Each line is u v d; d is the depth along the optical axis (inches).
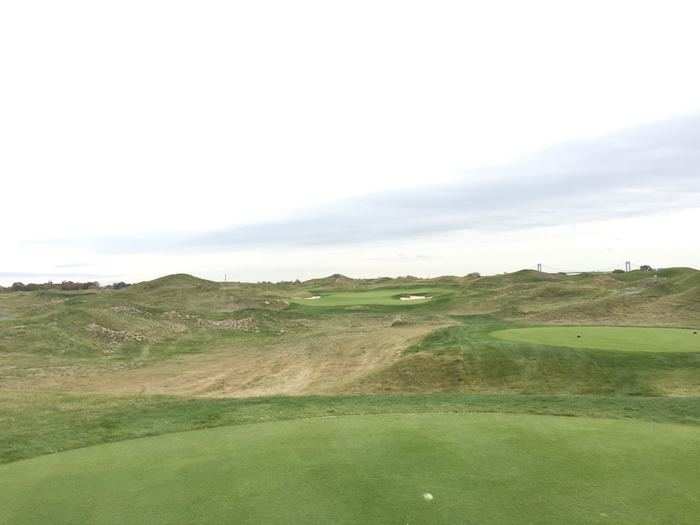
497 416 361.1
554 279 2418.8
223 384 783.1
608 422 339.3
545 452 274.2
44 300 1897.1
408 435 309.1
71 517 213.2
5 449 329.4
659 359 652.7
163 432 361.4
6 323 1148.5
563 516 200.8
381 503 214.5
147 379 817.5
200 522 203.3
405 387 668.7
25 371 832.3
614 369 637.9
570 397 498.3
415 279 3164.4
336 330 1333.7
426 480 237.5
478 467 253.0
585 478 237.9
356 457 271.1
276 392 719.7
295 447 292.7
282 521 201.3
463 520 198.1
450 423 337.7
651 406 441.1
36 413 457.1
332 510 209.3
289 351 1029.8
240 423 383.2
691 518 199.0
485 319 1411.2
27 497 236.1
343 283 3267.7
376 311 1662.2
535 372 655.8
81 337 1098.1
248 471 256.2
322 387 726.5
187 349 1099.9
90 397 564.4
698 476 239.8
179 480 248.4
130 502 225.1
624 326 917.8
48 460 291.9
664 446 283.4
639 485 229.6
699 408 430.0
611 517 199.8
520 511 205.3
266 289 2815.0
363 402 491.8
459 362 704.4
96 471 267.6
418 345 859.4
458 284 2512.3
